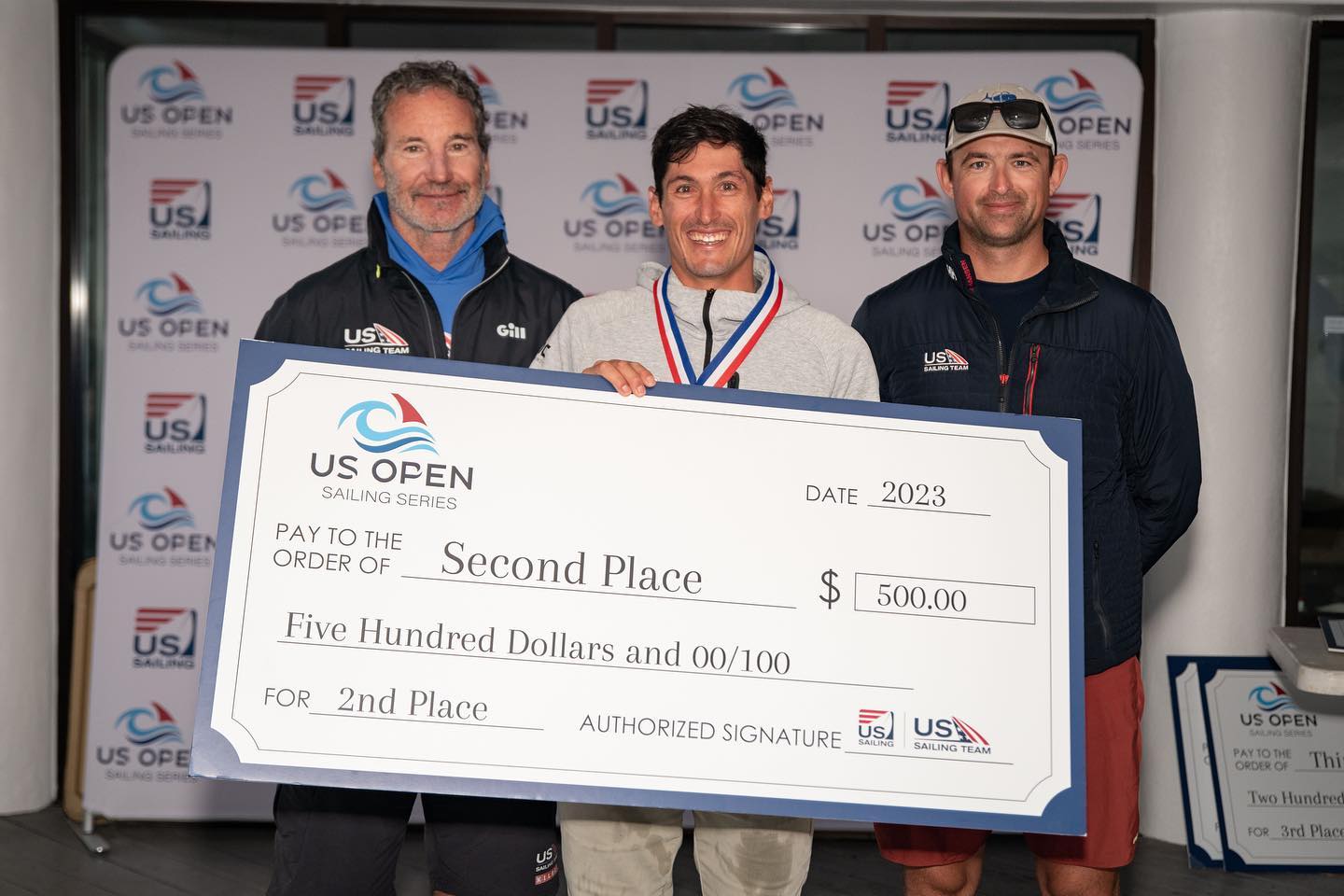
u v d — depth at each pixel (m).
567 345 2.11
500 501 1.80
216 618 1.71
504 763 1.73
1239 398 3.60
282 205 3.62
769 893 1.98
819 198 3.62
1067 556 1.86
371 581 1.75
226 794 3.60
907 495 1.86
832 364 2.04
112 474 3.60
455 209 2.18
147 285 3.61
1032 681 1.81
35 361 3.73
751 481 1.84
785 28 3.81
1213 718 3.53
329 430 1.78
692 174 1.98
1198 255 3.60
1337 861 3.41
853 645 1.80
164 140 3.62
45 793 3.78
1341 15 3.62
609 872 2.00
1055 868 2.23
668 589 1.80
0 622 3.67
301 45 3.83
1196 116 3.60
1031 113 2.13
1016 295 2.24
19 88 3.66
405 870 3.34
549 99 3.64
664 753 1.75
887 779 1.77
